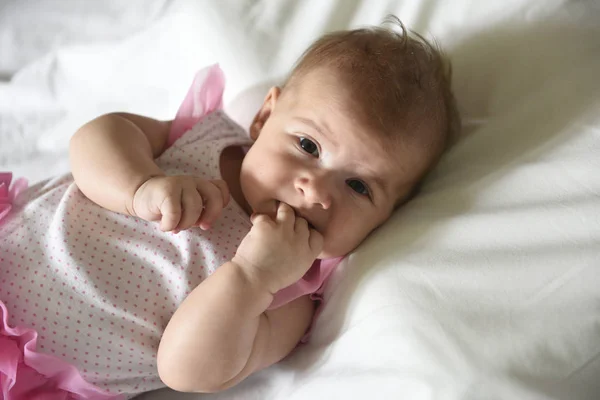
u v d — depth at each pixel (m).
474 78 0.97
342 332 0.73
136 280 0.77
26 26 1.33
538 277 0.65
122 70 1.25
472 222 0.73
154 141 0.95
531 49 0.92
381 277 0.72
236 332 0.70
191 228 0.81
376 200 0.84
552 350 0.59
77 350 0.74
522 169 0.77
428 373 0.59
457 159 0.90
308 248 0.76
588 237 0.66
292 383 0.77
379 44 0.88
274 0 1.12
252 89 1.08
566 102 0.83
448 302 0.65
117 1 1.30
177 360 0.69
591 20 0.90
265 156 0.82
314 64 0.86
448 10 1.00
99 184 0.79
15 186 0.87
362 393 0.64
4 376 0.72
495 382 0.57
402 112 0.82
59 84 1.29
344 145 0.80
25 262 0.76
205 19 1.13
